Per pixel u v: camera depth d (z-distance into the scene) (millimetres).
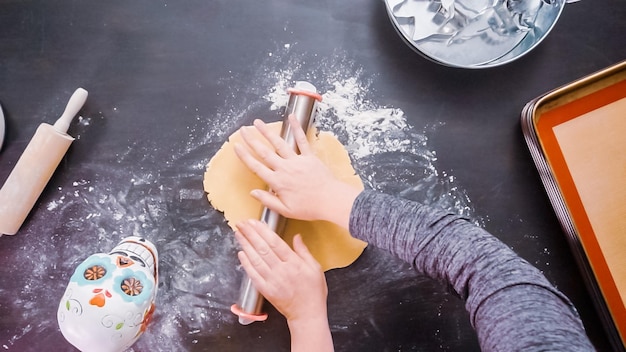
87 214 726
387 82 756
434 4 721
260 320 715
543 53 770
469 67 702
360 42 753
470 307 566
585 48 775
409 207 621
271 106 746
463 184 762
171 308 728
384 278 749
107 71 728
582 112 751
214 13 739
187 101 736
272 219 685
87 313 590
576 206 755
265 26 744
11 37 717
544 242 766
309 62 748
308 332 662
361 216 631
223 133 741
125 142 729
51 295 719
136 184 731
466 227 596
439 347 751
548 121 750
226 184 729
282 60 745
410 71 759
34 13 720
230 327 733
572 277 763
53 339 719
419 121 759
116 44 729
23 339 713
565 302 555
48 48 720
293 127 677
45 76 721
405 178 755
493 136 767
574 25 773
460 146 763
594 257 753
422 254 593
